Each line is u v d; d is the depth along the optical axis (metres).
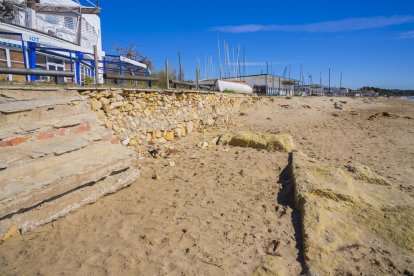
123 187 6.06
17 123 5.40
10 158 4.57
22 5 16.72
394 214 4.79
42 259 3.78
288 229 4.57
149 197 5.74
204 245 4.14
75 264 3.70
